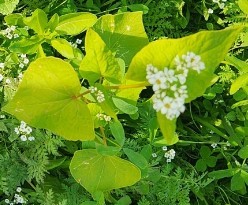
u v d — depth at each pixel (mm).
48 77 153
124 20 179
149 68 138
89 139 167
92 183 187
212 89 237
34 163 208
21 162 216
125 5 234
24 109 158
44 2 230
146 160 193
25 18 199
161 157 219
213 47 133
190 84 138
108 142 208
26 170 213
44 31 201
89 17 198
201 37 131
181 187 220
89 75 166
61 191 221
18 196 210
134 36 183
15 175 211
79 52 206
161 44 134
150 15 238
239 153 224
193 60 133
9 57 212
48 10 228
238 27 130
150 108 218
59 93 158
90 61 162
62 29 202
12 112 158
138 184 215
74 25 201
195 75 137
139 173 182
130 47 184
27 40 200
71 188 212
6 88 210
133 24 180
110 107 164
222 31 130
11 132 208
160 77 135
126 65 187
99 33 181
